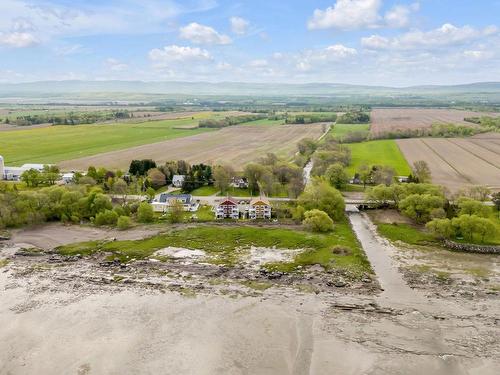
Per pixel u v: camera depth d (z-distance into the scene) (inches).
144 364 2664.9
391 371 2583.7
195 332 2997.0
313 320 3139.8
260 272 3924.7
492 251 4306.1
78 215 5374.0
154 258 4271.7
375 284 3673.7
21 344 2876.5
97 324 3097.9
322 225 4810.5
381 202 5890.8
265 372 2588.6
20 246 4638.3
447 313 3213.6
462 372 2568.9
